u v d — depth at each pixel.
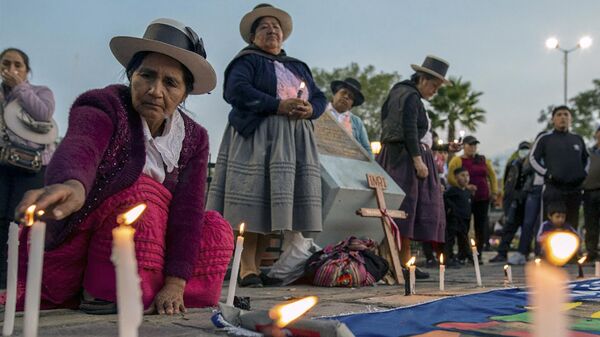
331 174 4.82
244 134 4.07
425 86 5.31
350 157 5.38
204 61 2.50
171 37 2.47
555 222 7.11
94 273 2.42
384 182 5.02
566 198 7.34
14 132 4.05
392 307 2.70
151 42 2.40
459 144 5.95
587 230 7.98
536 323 0.52
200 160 2.71
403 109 5.08
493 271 6.31
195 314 2.40
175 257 2.51
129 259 0.73
